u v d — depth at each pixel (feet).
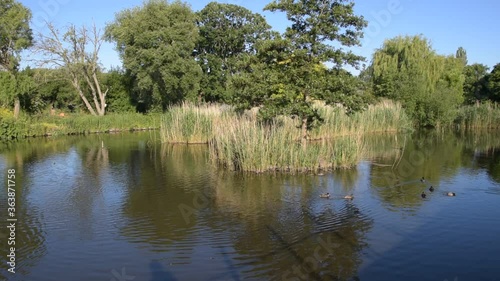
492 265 23.75
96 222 31.83
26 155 67.10
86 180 46.70
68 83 143.64
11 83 106.83
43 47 123.03
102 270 23.66
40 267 24.09
